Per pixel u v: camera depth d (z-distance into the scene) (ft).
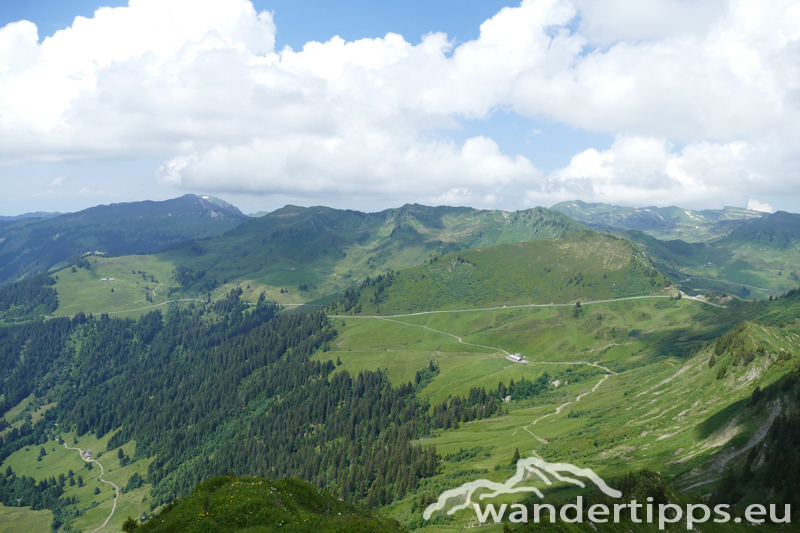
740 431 385.09
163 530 156.46
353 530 169.99
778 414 372.58
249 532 151.94
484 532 349.20
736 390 483.92
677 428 469.57
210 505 169.68
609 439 510.17
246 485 187.73
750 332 548.72
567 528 223.30
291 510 175.83
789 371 444.14
